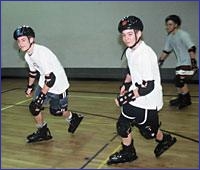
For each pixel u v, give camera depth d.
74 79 7.09
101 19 6.66
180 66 4.45
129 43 2.54
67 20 6.91
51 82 3.08
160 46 6.36
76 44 6.97
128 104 2.65
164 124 3.88
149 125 2.70
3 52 7.53
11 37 7.38
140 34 2.56
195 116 4.18
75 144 3.33
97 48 6.83
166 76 6.39
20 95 5.75
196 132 3.59
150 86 2.49
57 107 3.33
